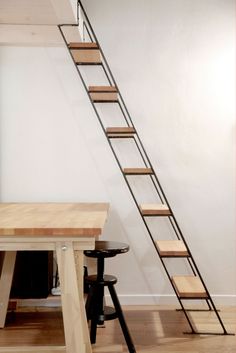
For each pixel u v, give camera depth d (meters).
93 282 3.75
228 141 5.02
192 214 5.04
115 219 5.03
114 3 5.01
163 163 5.02
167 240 5.02
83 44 4.30
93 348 3.77
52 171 5.04
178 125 5.03
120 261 5.05
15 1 3.75
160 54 5.03
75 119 5.04
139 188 5.04
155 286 5.04
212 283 5.01
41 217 3.66
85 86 4.56
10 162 5.04
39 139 5.04
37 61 5.03
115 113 5.04
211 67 5.01
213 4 5.00
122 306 4.98
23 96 5.04
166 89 5.03
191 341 3.95
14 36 4.74
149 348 3.79
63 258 3.10
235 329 4.25
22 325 4.27
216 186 5.03
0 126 5.04
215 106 5.01
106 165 5.05
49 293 4.74
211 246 5.04
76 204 4.77
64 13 3.96
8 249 3.10
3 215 3.79
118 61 5.03
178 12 5.01
